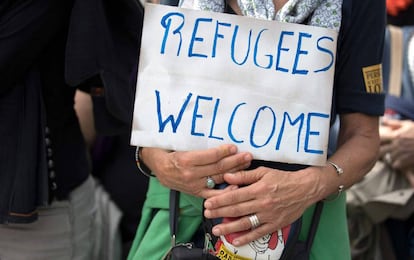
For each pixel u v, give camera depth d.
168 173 1.38
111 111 1.75
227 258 1.34
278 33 1.31
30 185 1.67
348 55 1.43
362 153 1.44
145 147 1.42
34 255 1.80
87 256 1.96
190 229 1.48
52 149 1.79
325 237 1.48
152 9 1.32
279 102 1.32
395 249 2.29
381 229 2.29
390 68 2.31
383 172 2.29
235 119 1.32
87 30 1.64
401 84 2.30
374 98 1.45
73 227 1.88
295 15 1.34
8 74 1.64
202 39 1.32
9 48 1.59
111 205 2.39
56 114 1.79
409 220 2.30
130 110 1.70
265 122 1.32
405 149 2.23
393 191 2.25
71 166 1.86
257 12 1.34
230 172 1.32
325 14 1.34
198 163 1.31
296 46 1.31
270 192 1.30
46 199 1.69
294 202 1.32
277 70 1.31
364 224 2.28
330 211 1.49
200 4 1.36
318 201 1.42
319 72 1.31
